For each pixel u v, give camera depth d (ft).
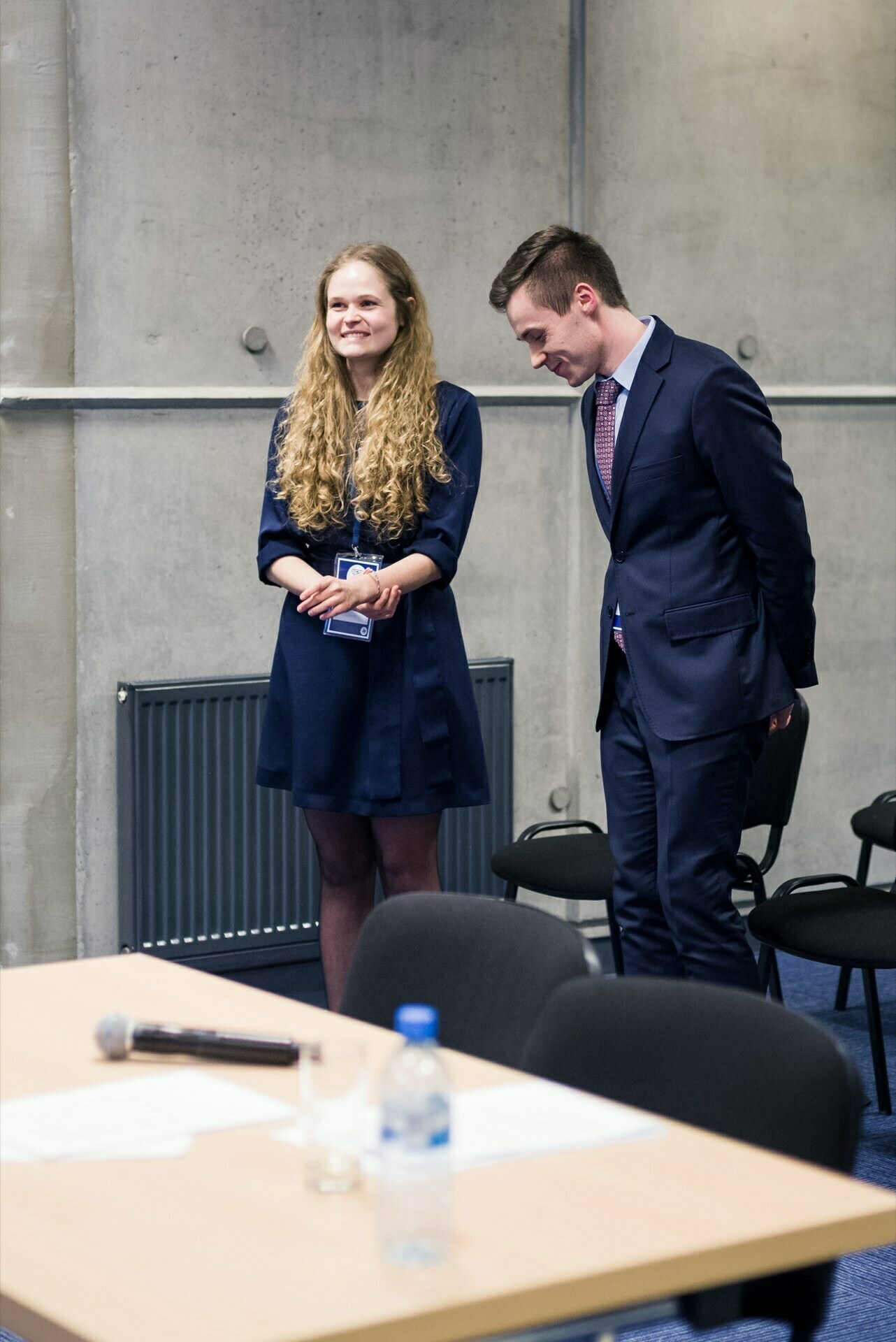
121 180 15.51
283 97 16.11
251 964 16.44
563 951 7.24
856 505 19.74
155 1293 4.31
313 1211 4.82
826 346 19.36
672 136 18.10
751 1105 6.18
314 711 12.26
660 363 11.46
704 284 18.45
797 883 13.61
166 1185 5.03
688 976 11.75
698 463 11.34
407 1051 4.78
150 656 15.99
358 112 16.47
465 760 12.48
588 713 18.16
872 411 19.77
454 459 12.23
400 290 11.96
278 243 16.24
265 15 15.96
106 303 15.55
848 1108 5.97
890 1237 4.88
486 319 17.31
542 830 15.34
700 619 11.42
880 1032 13.69
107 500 15.70
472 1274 4.40
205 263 15.93
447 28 16.81
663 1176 5.09
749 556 11.55
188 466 16.03
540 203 17.48
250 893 16.35
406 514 11.99
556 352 11.64
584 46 17.40
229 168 15.94
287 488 12.14
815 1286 5.92
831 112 19.13
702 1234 4.67
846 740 19.90
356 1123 5.09
